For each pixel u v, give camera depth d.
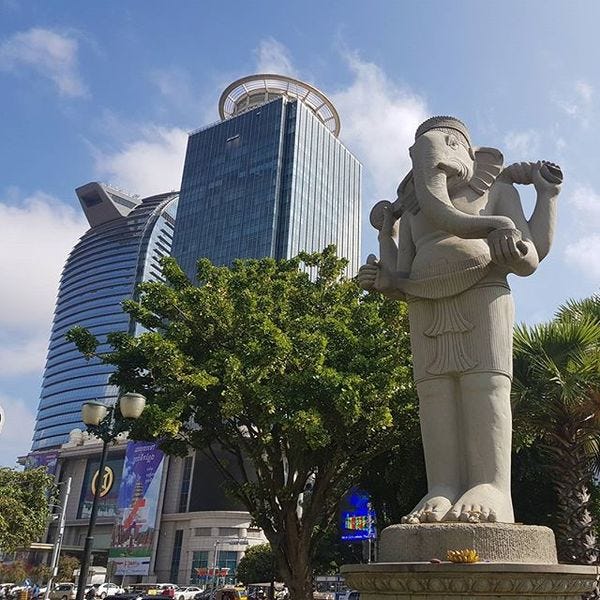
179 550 70.56
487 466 5.34
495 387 5.53
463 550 4.58
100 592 51.66
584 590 4.68
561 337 11.29
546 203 6.33
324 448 14.98
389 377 12.97
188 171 101.75
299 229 89.25
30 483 24.64
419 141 6.12
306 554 14.88
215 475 73.81
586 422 11.58
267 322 13.13
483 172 6.44
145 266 131.25
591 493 12.66
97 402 13.66
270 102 98.06
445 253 5.89
